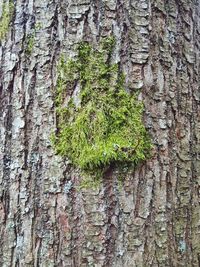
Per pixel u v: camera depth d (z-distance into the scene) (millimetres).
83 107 332
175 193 350
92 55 337
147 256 329
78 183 327
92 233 323
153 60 351
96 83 333
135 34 347
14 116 339
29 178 332
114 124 331
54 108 334
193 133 374
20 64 343
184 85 370
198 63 393
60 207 326
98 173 326
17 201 332
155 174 339
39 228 328
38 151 333
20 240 329
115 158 323
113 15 343
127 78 339
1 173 336
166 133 349
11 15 350
